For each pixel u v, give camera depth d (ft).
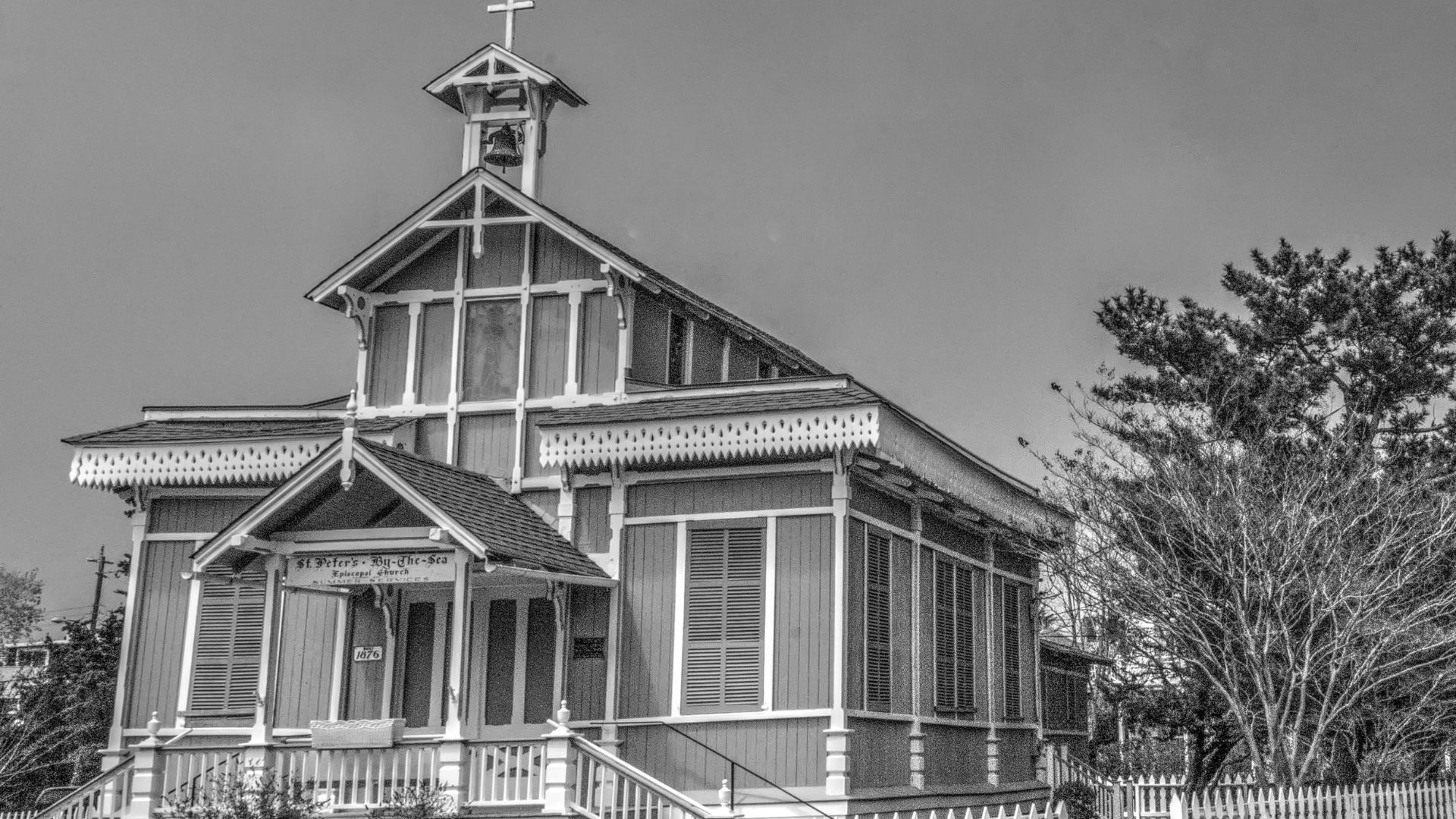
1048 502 90.84
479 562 62.80
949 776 80.33
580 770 61.21
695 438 68.39
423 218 78.64
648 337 78.95
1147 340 117.60
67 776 102.68
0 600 141.38
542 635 71.51
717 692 68.49
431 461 68.95
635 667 69.82
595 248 76.13
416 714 72.49
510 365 78.07
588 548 71.97
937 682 79.77
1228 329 118.73
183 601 77.25
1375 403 113.60
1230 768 122.62
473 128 83.41
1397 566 78.74
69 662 112.98
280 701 74.38
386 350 80.07
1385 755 83.76
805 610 67.97
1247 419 105.60
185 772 71.26
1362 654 76.69
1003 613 92.48
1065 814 60.90
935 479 76.54
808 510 68.80
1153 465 86.43
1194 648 82.94
